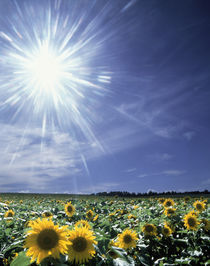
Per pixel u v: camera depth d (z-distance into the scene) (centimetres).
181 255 447
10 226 538
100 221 680
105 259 299
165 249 502
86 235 291
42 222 264
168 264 371
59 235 258
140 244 470
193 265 409
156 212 867
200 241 523
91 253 284
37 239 251
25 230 293
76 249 276
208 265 382
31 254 245
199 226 563
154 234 522
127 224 655
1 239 402
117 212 959
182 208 973
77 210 930
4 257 330
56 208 833
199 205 806
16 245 335
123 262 289
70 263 285
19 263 248
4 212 766
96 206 1083
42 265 250
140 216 768
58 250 249
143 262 361
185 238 535
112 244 366
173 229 597
